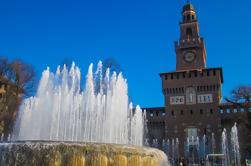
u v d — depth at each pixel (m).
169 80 76.88
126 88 33.56
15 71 51.69
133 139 41.31
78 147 11.72
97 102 32.53
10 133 47.31
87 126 31.77
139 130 42.06
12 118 48.22
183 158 67.12
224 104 74.00
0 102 49.66
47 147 11.66
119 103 32.72
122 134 32.16
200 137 70.88
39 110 31.25
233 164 62.59
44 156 11.60
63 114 31.39
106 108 32.47
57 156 11.58
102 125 31.80
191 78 75.56
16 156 11.70
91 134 31.52
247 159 58.56
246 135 59.44
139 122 42.53
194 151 69.75
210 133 70.62
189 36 82.69
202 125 71.75
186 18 85.19
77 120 31.70
